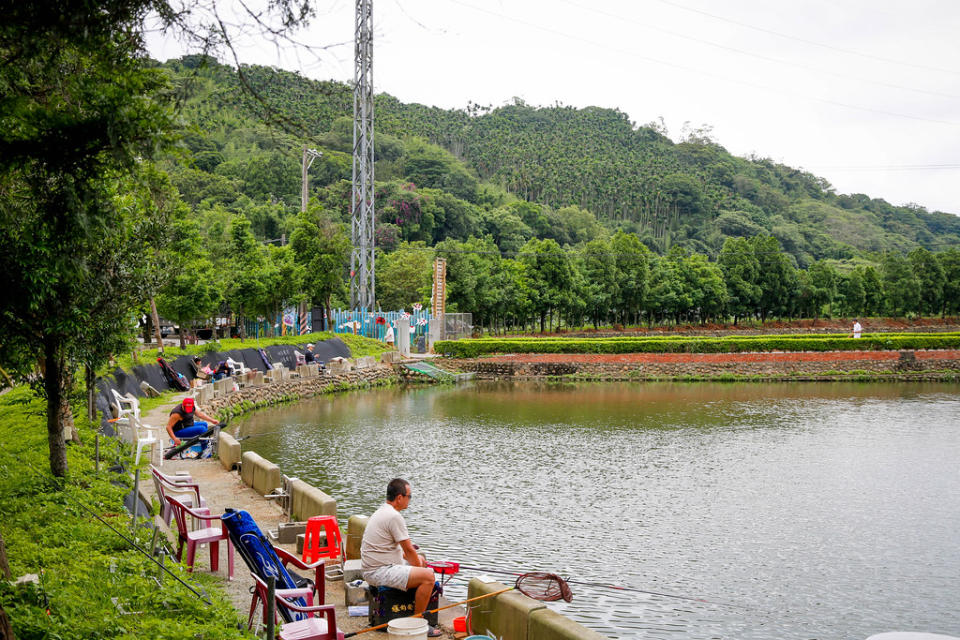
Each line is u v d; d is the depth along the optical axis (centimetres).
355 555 1152
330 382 4562
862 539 1766
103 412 2209
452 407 3966
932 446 2900
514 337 7625
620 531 1798
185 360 3631
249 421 3334
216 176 10450
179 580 865
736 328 10031
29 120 705
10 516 1079
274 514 1459
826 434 3164
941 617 1334
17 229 986
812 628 1282
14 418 1908
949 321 11419
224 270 4628
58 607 716
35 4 638
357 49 5353
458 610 1030
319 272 5797
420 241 11944
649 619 1310
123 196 1368
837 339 5978
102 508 1242
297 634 741
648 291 9175
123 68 712
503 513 1936
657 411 3847
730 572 1538
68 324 1242
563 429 3269
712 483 2292
